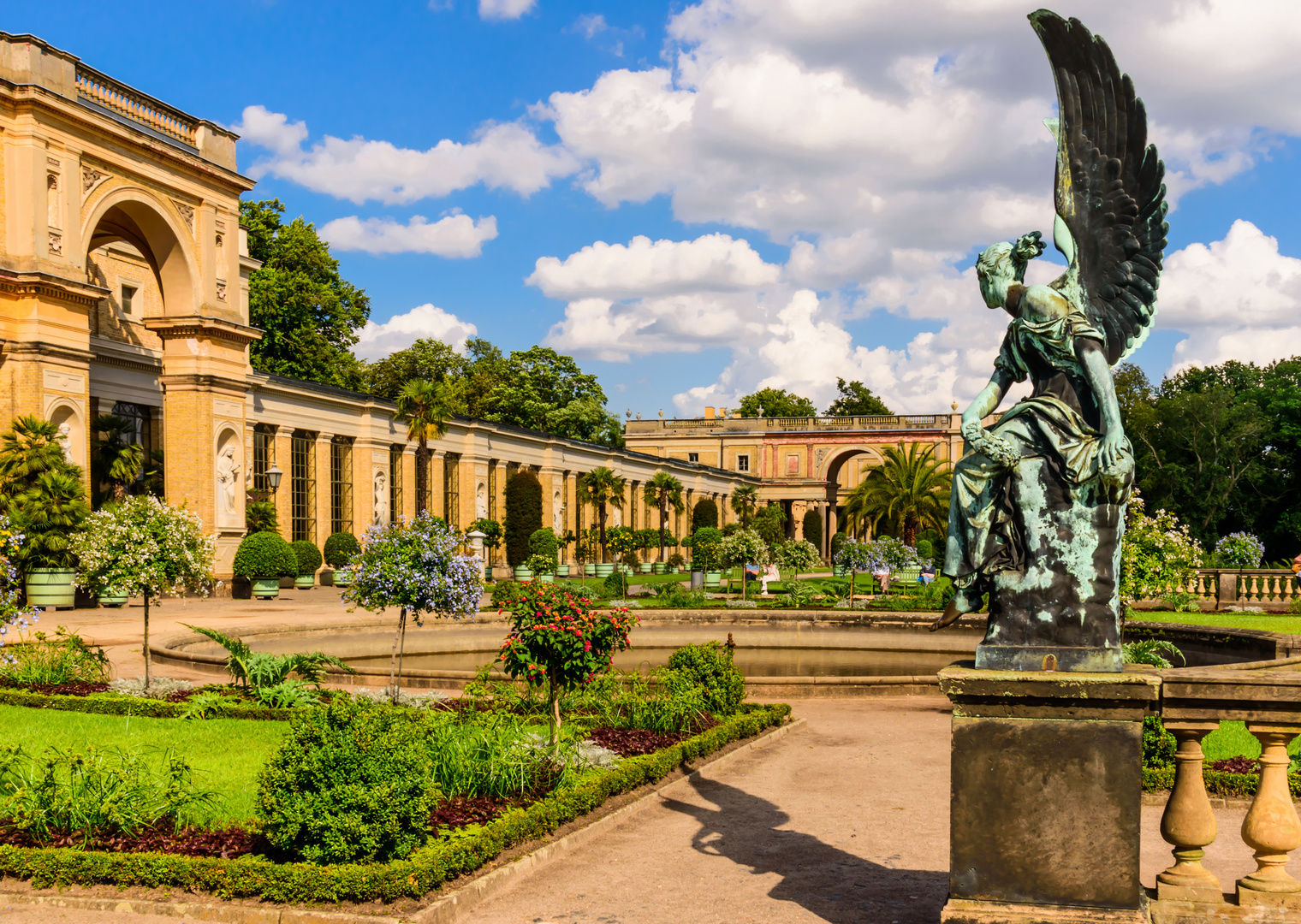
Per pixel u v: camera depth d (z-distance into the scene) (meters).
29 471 28.39
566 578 53.50
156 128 36.78
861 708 14.21
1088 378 4.99
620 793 8.58
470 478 55.91
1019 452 5.02
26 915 5.88
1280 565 57.22
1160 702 4.91
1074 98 5.28
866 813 8.38
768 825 8.00
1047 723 4.75
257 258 57.28
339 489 46.84
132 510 13.91
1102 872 4.67
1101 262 5.26
